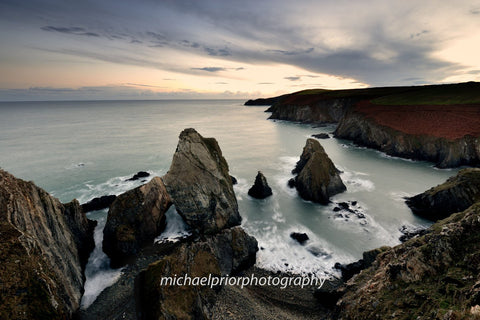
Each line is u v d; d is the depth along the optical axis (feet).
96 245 97.76
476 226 48.06
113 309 65.57
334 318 55.31
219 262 82.38
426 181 164.35
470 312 30.63
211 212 107.55
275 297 71.67
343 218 118.93
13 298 48.67
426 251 48.78
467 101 259.39
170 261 62.69
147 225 101.40
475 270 39.81
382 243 99.60
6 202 62.03
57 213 84.89
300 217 121.08
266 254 93.76
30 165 198.29
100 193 148.56
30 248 57.88
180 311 53.11
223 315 59.62
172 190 106.73
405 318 39.22
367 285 55.26
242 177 174.60
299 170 176.45
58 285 60.70
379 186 155.53
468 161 193.67
